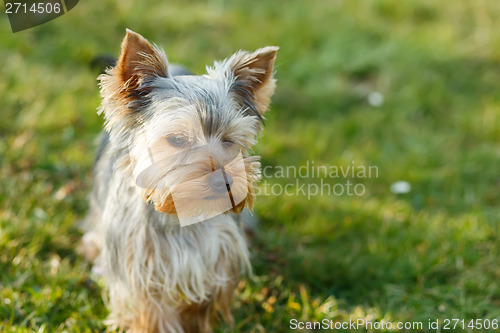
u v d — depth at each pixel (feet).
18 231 17.02
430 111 25.48
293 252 17.89
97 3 30.25
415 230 18.86
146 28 29.19
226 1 32.81
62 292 15.16
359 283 16.87
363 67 27.68
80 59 26.45
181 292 13.84
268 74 13.08
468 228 18.75
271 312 15.47
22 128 22.06
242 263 14.51
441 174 21.65
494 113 24.93
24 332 13.65
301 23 30.58
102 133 17.53
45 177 19.94
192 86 11.83
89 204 18.49
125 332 14.66
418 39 29.73
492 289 16.58
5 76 24.62
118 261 13.52
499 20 31.96
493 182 21.72
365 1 33.17
